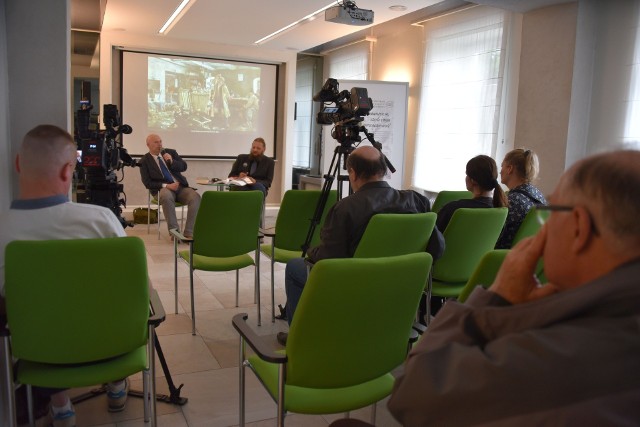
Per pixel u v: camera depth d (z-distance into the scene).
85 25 6.63
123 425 2.10
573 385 0.60
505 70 5.40
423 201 2.54
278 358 1.44
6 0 2.19
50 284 1.49
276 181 8.62
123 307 1.60
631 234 0.59
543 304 0.66
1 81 2.10
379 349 1.53
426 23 6.54
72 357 1.58
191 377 2.55
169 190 5.80
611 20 4.38
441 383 0.70
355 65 8.28
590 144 4.58
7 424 1.62
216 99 8.03
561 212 0.66
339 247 2.28
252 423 2.15
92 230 1.68
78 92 7.16
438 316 0.81
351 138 3.38
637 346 0.58
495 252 1.63
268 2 5.20
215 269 3.13
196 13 5.78
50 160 1.60
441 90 6.30
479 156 2.71
